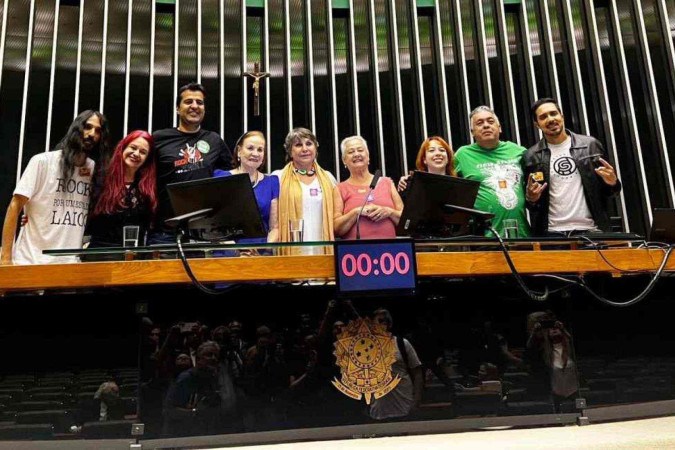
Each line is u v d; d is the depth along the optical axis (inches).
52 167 75.8
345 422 55.9
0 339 56.5
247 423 54.8
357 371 57.1
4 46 197.6
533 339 60.5
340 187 95.1
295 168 97.5
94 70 203.0
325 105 215.3
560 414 58.6
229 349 56.1
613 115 215.3
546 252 59.1
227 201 59.4
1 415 54.9
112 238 76.8
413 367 57.9
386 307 59.0
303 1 223.5
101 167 78.6
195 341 55.9
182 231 59.7
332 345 57.5
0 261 71.4
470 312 60.1
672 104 213.5
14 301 57.1
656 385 64.6
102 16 208.2
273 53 216.7
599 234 64.2
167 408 54.4
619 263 60.9
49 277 52.4
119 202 76.8
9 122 192.4
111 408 54.9
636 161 207.6
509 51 223.9
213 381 55.3
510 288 61.3
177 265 53.2
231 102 209.6
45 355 56.3
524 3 225.3
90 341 56.5
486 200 98.0
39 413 55.1
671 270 63.7
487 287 60.9
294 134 96.7
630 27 221.8
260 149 92.4
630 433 51.6
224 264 53.6
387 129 215.8
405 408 56.9
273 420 55.2
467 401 57.7
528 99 220.2
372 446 49.9
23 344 56.5
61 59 201.9
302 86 216.1
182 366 55.4
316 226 93.7
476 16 225.6
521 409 58.3
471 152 103.7
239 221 60.3
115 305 57.2
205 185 59.0
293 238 72.8
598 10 225.3
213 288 56.3
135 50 207.3
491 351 59.5
